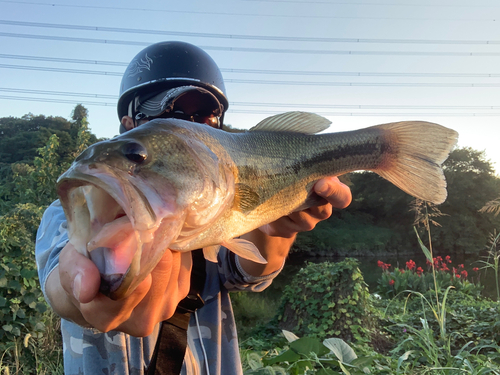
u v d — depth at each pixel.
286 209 0.43
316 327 1.41
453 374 0.72
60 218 0.33
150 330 0.26
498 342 1.28
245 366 0.77
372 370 0.85
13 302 0.87
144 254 0.24
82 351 0.36
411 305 1.92
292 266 5.61
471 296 1.97
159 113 0.42
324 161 0.46
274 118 0.44
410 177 0.49
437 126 0.48
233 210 0.37
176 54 0.48
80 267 0.21
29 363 0.88
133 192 0.25
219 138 0.37
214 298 0.42
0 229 0.95
